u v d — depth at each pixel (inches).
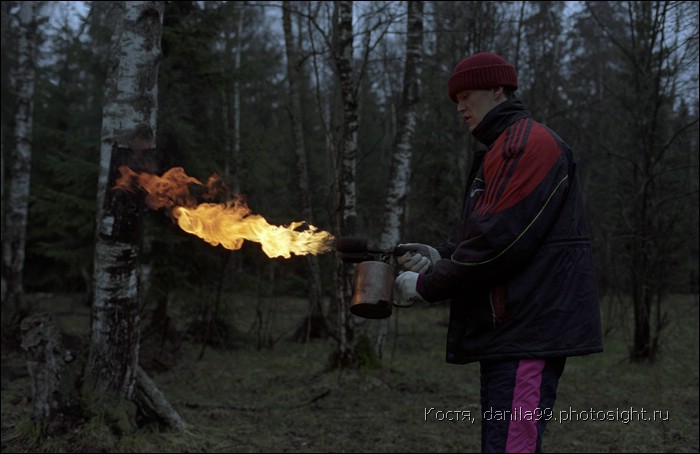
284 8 306.2
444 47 458.0
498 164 70.5
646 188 358.0
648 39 362.0
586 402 262.5
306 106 684.7
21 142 438.6
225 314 399.5
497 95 77.9
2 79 590.6
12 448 178.4
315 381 290.5
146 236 358.9
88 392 189.9
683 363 355.3
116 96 198.8
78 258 396.2
